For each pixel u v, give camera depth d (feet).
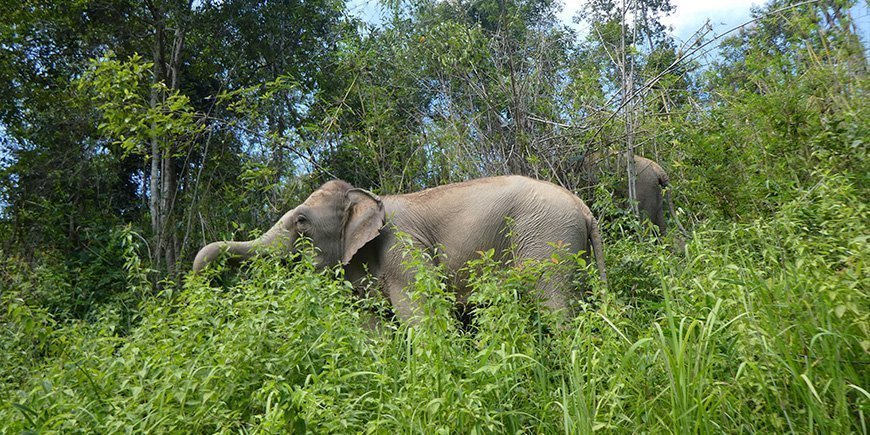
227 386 10.73
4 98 37.68
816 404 9.18
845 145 15.72
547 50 30.63
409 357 10.82
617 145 26.05
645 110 26.25
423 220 19.17
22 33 37.76
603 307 12.05
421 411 9.69
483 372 10.43
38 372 12.91
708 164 20.62
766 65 20.36
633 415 9.93
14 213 36.65
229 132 37.35
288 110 37.96
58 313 23.84
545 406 10.26
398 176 29.71
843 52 18.71
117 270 29.71
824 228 12.76
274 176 29.86
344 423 9.32
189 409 10.44
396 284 18.90
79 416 10.50
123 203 41.52
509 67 28.53
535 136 26.61
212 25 39.42
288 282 13.93
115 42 39.52
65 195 37.35
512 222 17.63
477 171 27.09
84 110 37.88
